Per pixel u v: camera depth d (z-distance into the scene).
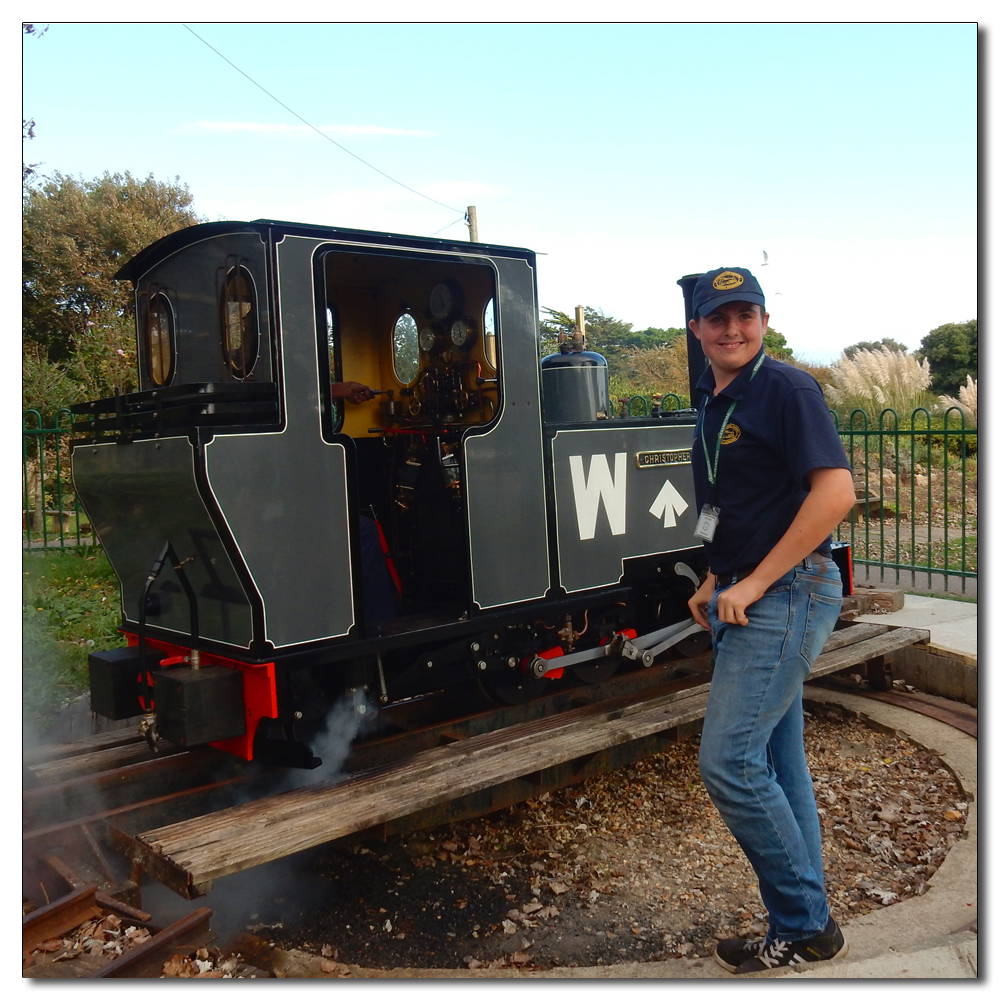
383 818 3.07
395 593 4.65
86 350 11.90
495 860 3.69
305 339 3.41
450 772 3.49
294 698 3.47
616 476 4.71
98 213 17.84
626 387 17.59
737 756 2.37
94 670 3.89
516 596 4.17
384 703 3.84
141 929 2.74
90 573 7.62
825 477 2.25
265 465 3.28
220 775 3.89
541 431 4.29
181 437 3.16
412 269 4.57
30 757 3.88
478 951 3.04
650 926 3.14
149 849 2.81
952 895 3.01
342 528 3.51
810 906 2.45
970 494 11.95
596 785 4.40
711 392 2.58
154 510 3.49
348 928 3.21
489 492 4.05
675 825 3.96
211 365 3.69
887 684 5.45
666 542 5.02
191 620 3.51
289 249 3.38
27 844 3.07
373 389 4.89
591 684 4.93
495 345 4.09
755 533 2.44
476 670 4.19
